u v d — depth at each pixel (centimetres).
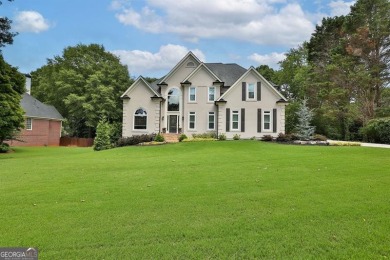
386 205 595
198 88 2766
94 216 550
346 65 2989
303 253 395
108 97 4131
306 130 2220
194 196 689
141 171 1066
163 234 460
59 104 4441
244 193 710
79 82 4297
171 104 2812
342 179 856
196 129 2755
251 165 1148
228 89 2644
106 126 2439
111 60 4775
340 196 668
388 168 1030
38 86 4900
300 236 448
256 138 2545
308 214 546
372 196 665
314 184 796
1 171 1105
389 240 431
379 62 2933
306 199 648
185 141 2258
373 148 1689
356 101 3073
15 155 2083
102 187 800
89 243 429
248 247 413
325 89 3150
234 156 1448
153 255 391
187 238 446
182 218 536
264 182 830
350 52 3052
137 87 2711
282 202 629
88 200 664
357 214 544
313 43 3850
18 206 618
